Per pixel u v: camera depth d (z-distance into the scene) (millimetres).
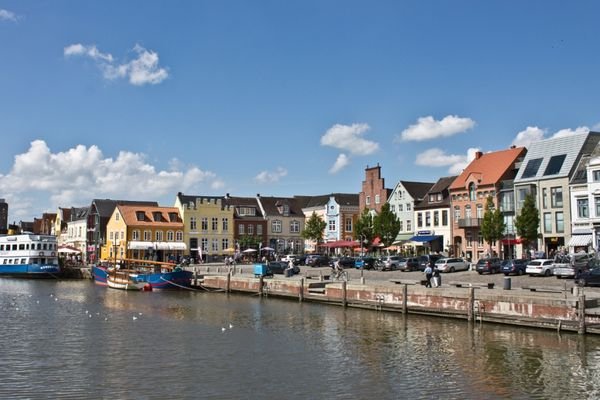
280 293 54250
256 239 104938
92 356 27609
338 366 25375
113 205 117438
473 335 32031
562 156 69938
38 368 25281
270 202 115000
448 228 83812
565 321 31375
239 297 56031
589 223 63375
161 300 53438
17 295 58938
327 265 79938
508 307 34344
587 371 24125
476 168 83125
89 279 87188
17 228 163875
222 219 106312
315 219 104500
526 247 71562
